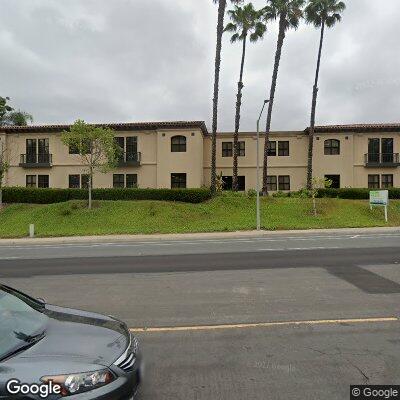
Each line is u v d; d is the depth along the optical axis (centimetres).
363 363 524
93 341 403
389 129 4028
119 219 3019
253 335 639
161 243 2116
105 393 352
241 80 3750
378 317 719
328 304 805
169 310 787
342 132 4050
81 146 3066
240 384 471
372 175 4066
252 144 4194
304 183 4109
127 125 3906
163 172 3884
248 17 3788
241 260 1384
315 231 2536
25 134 4044
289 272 1138
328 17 3622
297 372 500
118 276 1145
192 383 475
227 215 3133
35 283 1081
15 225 2989
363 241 1944
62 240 2356
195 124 3847
